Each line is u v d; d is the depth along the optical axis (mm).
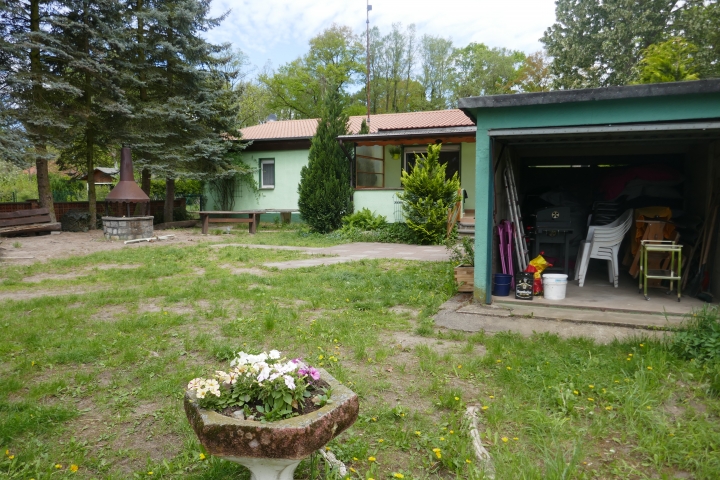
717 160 6629
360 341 5031
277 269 9680
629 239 8727
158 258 11195
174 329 5613
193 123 18844
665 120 5555
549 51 35719
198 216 22938
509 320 5840
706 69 24094
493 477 2598
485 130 6312
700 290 6527
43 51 16219
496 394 3777
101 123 17594
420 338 5289
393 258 11102
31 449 2967
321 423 2186
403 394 3809
